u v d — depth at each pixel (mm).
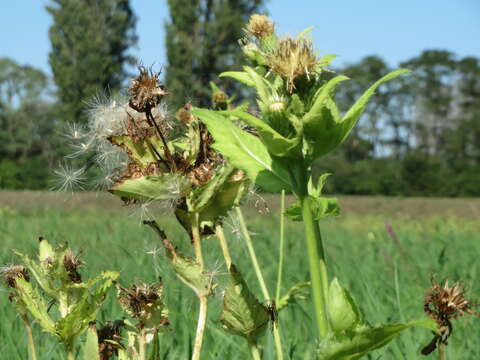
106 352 360
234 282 356
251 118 340
